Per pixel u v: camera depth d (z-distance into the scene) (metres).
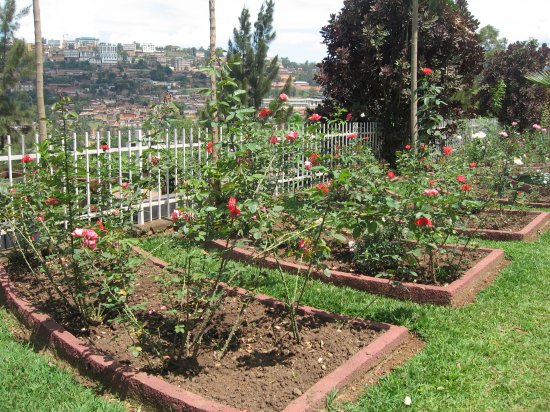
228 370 3.48
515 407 3.10
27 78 13.43
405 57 12.15
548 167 10.77
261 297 4.59
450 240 6.37
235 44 14.13
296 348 3.76
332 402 3.08
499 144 9.35
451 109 12.95
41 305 4.46
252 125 4.08
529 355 3.70
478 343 3.85
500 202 8.38
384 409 3.05
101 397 3.29
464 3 13.62
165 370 3.43
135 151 7.15
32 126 13.30
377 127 12.85
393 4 12.17
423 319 4.26
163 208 7.85
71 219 4.23
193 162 6.41
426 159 6.48
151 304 4.46
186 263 3.77
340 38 12.80
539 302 4.66
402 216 4.45
